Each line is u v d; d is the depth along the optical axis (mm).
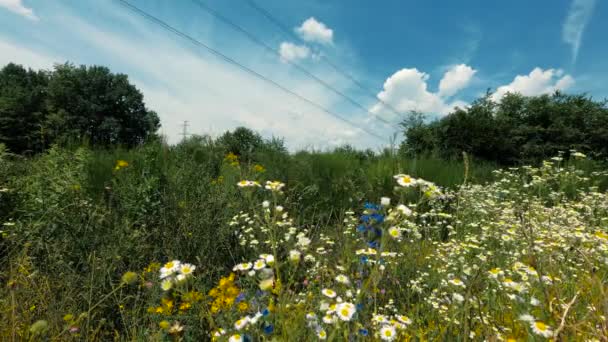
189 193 3648
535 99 21922
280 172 5629
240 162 6488
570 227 3447
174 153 5496
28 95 34625
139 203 3252
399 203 1501
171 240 2779
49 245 2482
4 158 3730
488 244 2930
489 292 1786
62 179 3730
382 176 5820
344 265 2098
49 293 2027
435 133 17859
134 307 1987
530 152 18453
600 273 2070
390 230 1462
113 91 38719
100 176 4645
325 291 1519
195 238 2787
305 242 2029
